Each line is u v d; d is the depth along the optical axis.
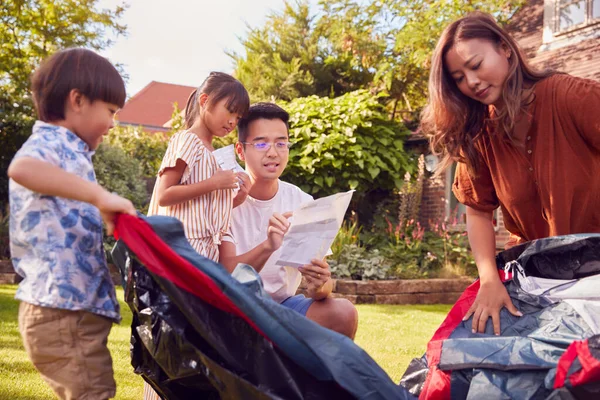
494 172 2.48
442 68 2.33
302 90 12.45
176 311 1.90
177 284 1.80
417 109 12.38
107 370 1.90
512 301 2.20
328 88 12.91
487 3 10.91
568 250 2.28
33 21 12.69
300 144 9.51
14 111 11.73
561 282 2.22
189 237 2.54
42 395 2.80
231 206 2.69
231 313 1.85
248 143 2.84
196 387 1.96
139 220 1.77
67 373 1.82
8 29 12.62
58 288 1.80
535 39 10.91
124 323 5.10
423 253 9.35
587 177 2.29
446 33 2.30
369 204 10.52
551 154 2.29
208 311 1.85
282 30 13.15
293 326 1.76
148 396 2.51
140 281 1.97
